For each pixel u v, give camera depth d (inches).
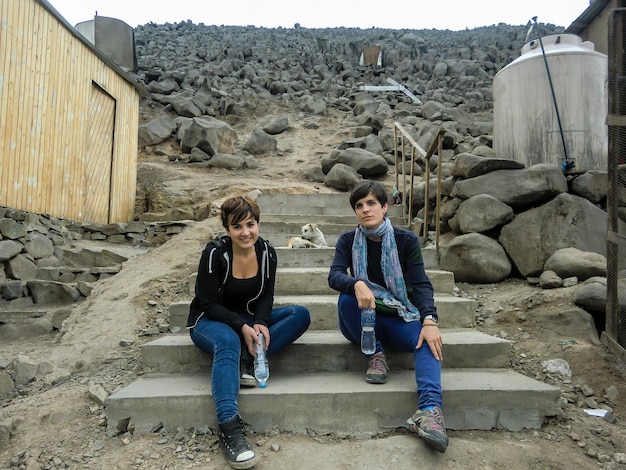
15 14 195.9
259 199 254.8
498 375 108.5
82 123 254.2
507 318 140.6
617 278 119.7
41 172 216.1
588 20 340.2
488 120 545.3
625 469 84.4
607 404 105.2
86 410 104.7
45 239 203.3
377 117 478.3
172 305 137.3
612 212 123.0
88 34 414.3
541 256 156.3
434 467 82.2
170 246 206.2
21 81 200.8
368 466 82.6
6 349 145.4
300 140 485.7
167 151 425.7
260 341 99.0
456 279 168.4
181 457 86.3
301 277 152.9
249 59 780.0
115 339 139.9
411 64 761.6
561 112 189.8
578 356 120.1
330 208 252.8
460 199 185.2
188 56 762.2
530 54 201.0
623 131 121.6
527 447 88.9
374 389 97.0
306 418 94.7
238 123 535.8
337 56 821.9
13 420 99.4
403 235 104.0
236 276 104.0
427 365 91.1
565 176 175.9
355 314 103.6
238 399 94.6
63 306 172.9
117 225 243.9
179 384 103.0
